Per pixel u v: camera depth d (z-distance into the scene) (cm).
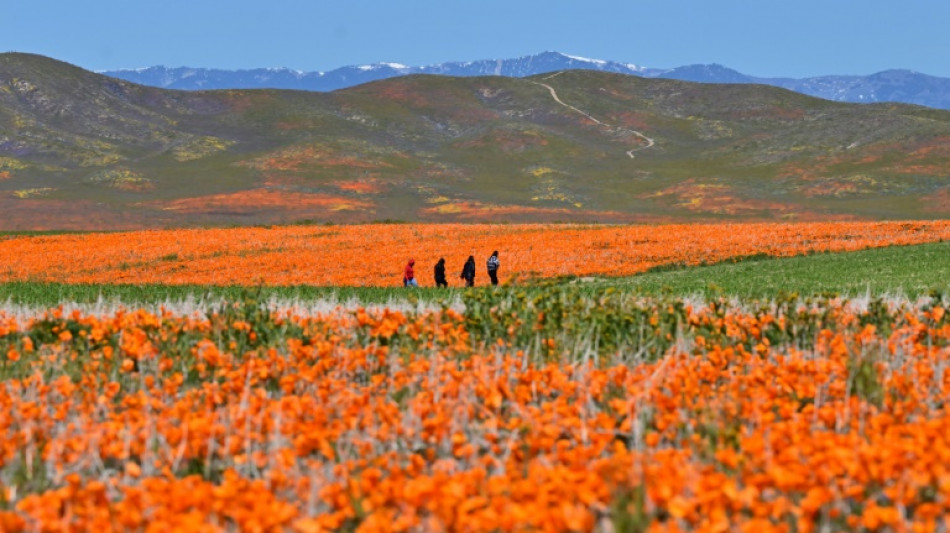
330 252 11725
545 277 8638
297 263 10588
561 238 11919
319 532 955
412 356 1825
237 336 2159
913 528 936
